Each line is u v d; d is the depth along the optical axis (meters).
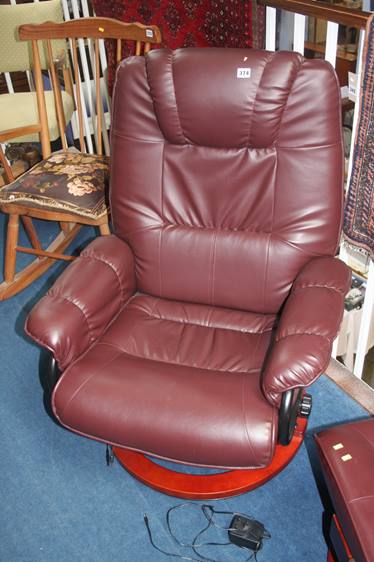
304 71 1.49
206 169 1.69
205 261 1.74
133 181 1.73
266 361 1.49
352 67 3.05
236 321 1.74
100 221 2.09
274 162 1.62
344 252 1.95
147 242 1.77
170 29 2.29
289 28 2.59
